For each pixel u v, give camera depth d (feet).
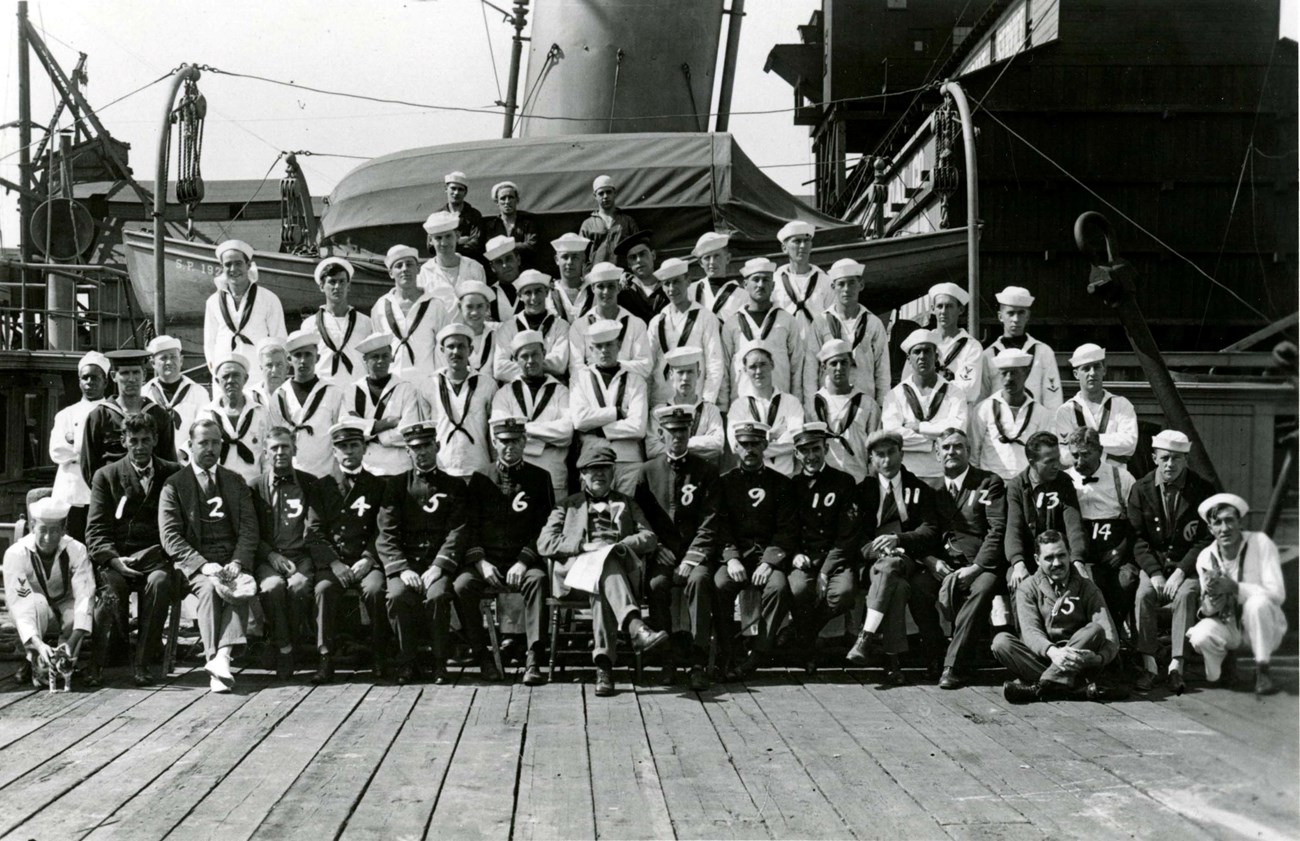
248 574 26.84
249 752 21.01
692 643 26.78
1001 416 30.04
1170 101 63.52
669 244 43.50
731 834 17.11
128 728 22.67
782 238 34.14
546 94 49.85
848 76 86.94
